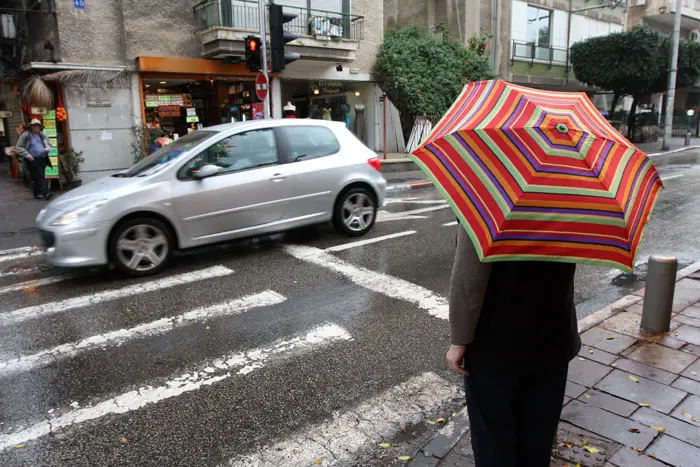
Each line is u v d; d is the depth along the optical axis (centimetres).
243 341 463
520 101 197
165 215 651
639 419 315
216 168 672
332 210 795
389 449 316
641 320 445
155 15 1480
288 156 749
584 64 2577
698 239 801
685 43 2544
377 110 2055
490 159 182
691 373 367
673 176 1507
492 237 173
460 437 313
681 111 3841
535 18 2631
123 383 394
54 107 1371
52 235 611
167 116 1548
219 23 1484
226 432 334
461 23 2327
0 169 1902
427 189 1397
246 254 743
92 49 1405
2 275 681
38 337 478
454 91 2070
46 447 320
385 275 638
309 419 348
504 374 199
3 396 378
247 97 1683
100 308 546
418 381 395
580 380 361
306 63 1794
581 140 181
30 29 1480
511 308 194
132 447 319
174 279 636
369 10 1933
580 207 173
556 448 290
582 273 653
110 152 1452
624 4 3116
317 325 495
